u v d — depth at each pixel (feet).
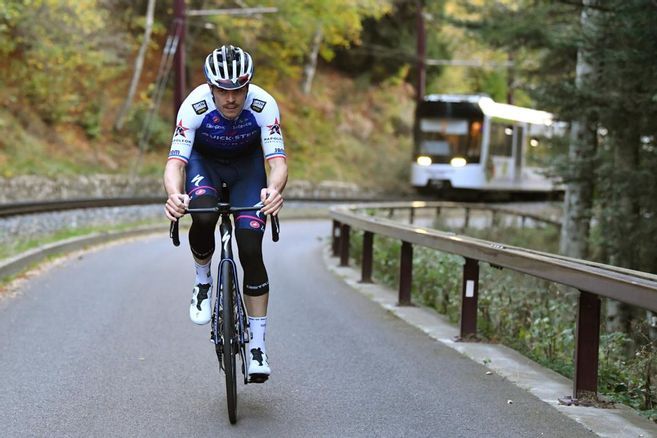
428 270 37.65
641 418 16.48
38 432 15.10
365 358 21.74
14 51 95.50
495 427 15.74
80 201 68.33
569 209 52.70
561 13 50.21
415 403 17.39
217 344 15.83
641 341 25.09
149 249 52.34
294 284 36.96
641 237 42.01
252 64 15.10
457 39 157.89
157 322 26.32
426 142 104.94
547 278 18.13
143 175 103.60
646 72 36.42
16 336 23.41
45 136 95.35
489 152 104.83
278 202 15.34
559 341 23.97
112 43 102.63
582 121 44.62
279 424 15.76
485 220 92.17
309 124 136.67
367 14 129.49
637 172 40.19
